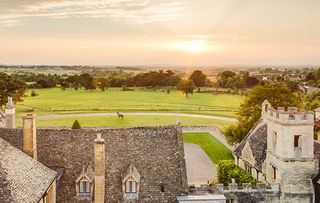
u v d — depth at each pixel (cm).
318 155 5347
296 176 4938
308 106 11969
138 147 4525
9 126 5741
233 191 4906
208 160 8394
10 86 13288
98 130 4656
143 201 4109
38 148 4475
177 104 18262
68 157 4422
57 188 4112
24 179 3209
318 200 4809
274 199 4972
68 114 14838
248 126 8450
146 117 14175
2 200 2800
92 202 4066
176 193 4172
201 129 12012
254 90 8700
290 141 4909
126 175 4147
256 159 5828
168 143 4572
